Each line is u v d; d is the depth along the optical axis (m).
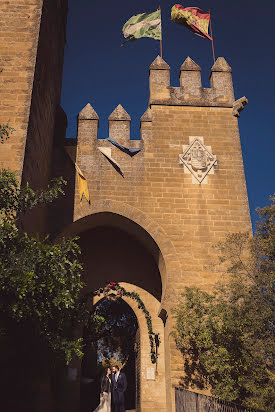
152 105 16.66
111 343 18.11
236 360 10.62
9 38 13.14
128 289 16.56
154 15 18.48
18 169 11.20
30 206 7.98
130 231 16.30
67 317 8.50
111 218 15.68
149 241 15.51
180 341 13.20
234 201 15.48
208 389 12.78
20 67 12.70
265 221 10.94
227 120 16.69
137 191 15.38
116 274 16.75
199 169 15.79
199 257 14.58
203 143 16.23
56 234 14.62
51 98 15.66
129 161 15.77
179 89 17.00
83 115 16.44
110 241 17.20
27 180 11.77
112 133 16.25
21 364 9.94
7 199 7.55
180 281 14.22
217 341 11.31
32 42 13.13
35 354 10.45
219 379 12.32
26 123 11.85
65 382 14.81
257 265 10.80
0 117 11.89
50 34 15.23
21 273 6.72
